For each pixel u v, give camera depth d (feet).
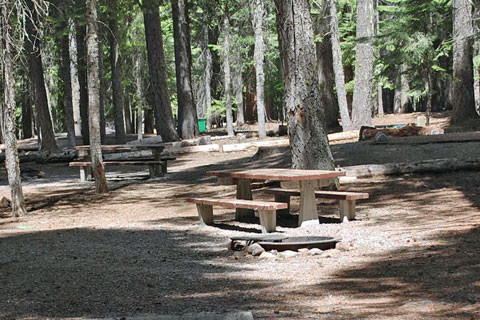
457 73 88.84
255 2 110.93
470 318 15.48
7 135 46.42
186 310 17.99
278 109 185.06
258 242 27.73
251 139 108.17
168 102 111.24
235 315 15.98
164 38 166.81
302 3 44.24
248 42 135.44
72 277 23.43
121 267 25.26
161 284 21.85
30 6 91.30
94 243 31.94
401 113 153.58
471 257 23.02
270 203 32.17
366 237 29.63
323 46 107.24
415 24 84.48
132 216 43.42
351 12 112.78
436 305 17.04
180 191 56.29
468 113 88.84
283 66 45.65
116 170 83.56
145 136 149.18
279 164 63.00
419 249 25.64
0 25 45.62
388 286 19.97
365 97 94.84
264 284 21.45
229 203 33.65
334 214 38.11
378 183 47.16
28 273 24.50
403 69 109.40
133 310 18.17
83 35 107.76
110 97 163.73
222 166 72.18
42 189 63.67
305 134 44.88
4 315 17.99
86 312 18.11
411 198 40.88
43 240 33.73
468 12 87.35
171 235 33.63
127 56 134.41
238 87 159.33
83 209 48.78
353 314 16.81
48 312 18.25
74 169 88.12
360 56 94.07
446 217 33.63
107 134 163.12
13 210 46.37
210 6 130.31
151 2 88.53
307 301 18.78
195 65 165.78
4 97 45.93
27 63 96.12
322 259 25.49
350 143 68.69
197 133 116.57
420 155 53.78
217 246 29.78
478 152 51.26
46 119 100.89
